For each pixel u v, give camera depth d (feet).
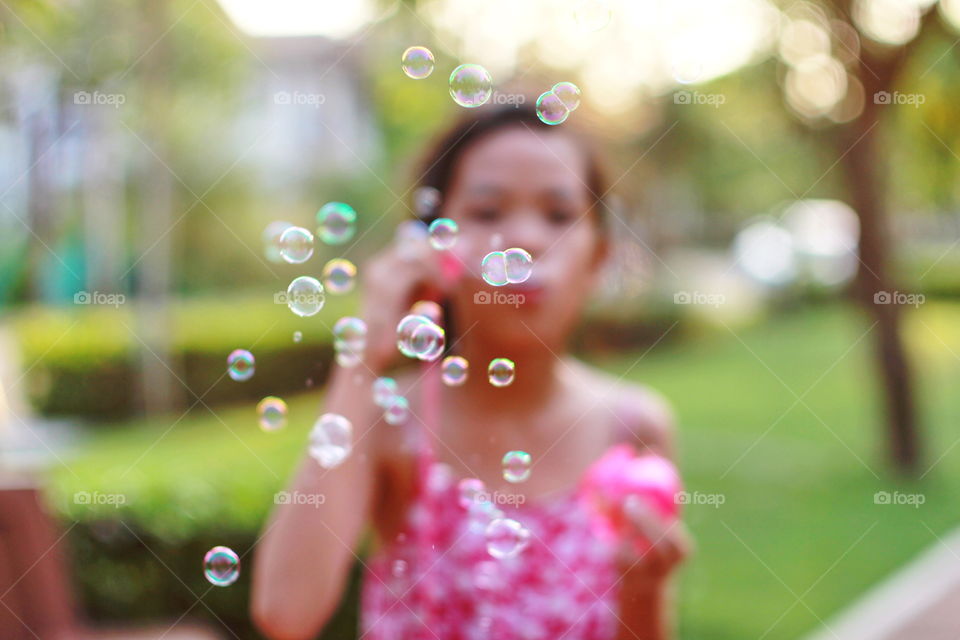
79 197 31.45
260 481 10.55
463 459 4.45
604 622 4.33
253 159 37.14
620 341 32.17
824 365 30.53
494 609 4.29
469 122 4.61
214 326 25.77
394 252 4.35
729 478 17.01
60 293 32.86
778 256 47.26
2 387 24.40
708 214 50.39
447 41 21.22
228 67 28.14
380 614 4.44
